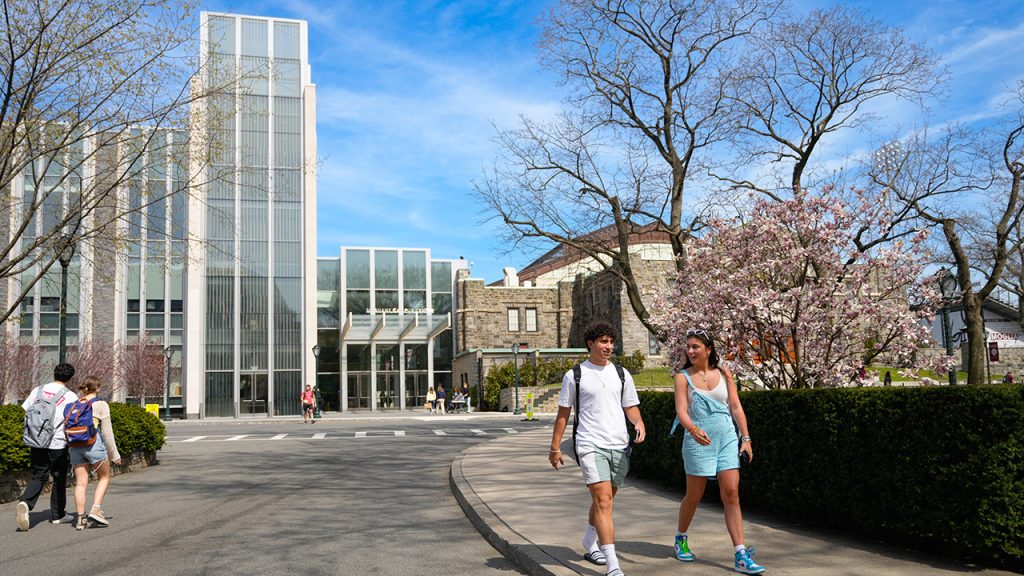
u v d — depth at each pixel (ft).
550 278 203.62
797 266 40.22
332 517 31.17
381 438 82.48
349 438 83.15
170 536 27.09
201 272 154.81
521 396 145.69
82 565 22.56
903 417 20.76
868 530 22.53
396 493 38.75
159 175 57.31
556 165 61.26
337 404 174.60
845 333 40.65
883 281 39.86
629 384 19.79
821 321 38.29
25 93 45.27
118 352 143.64
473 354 168.14
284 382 156.46
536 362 159.02
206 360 153.79
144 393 143.54
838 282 38.99
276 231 159.12
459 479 39.04
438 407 143.84
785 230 39.91
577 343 186.50
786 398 26.05
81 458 29.07
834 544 22.18
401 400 175.63
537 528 25.58
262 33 160.56
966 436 18.85
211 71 52.24
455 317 189.57
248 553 24.04
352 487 41.27
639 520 26.73
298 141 160.56
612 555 18.26
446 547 24.97
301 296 159.02
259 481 44.47
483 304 184.34
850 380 40.24
